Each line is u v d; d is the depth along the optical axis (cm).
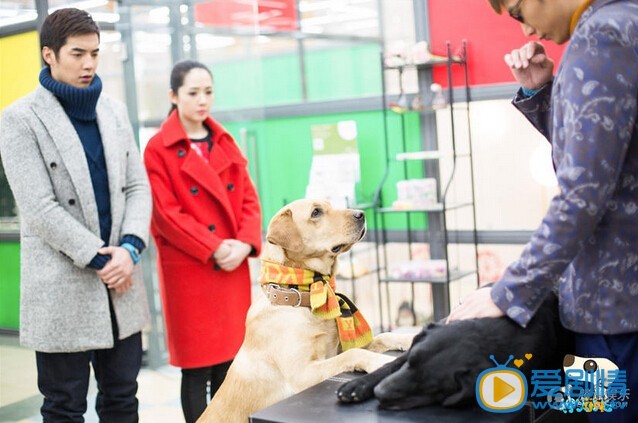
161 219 287
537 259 130
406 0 417
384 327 439
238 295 303
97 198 254
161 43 425
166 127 295
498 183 402
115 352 260
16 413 329
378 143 434
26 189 239
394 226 434
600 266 134
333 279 216
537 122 169
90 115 251
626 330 133
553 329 142
